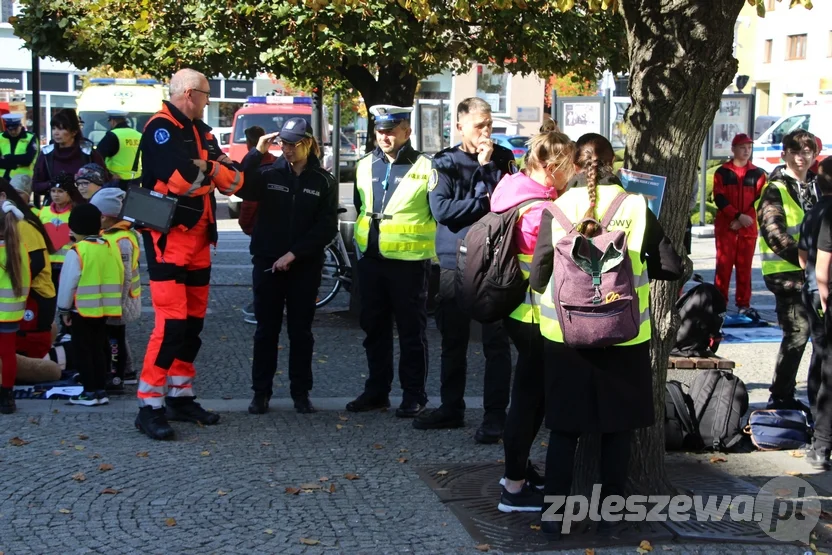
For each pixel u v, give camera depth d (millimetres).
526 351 4922
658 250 4457
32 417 6594
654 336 5043
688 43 4707
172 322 6219
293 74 9617
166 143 6102
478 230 4793
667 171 4852
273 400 7309
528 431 4953
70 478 5395
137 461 5723
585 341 4242
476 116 6273
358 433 6488
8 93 17781
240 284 12570
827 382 5910
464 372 6641
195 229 6320
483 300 4797
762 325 10594
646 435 5078
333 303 11438
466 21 9242
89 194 8188
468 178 6383
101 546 4496
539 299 4754
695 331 7090
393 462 5867
